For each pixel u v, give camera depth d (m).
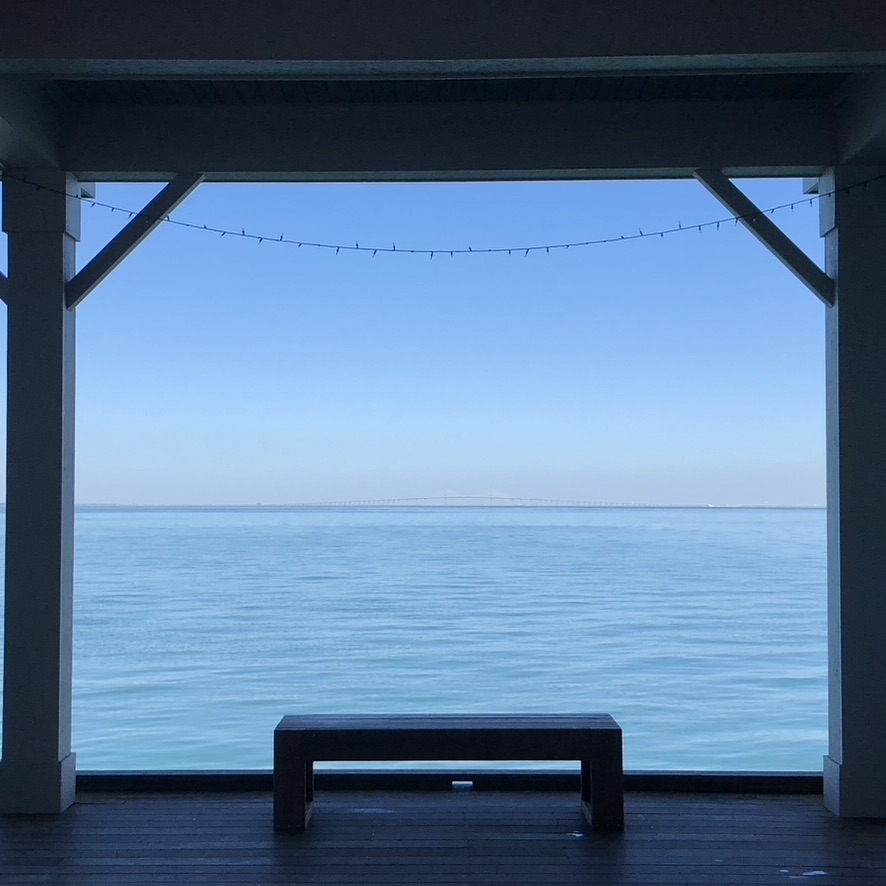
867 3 3.41
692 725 8.88
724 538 48.34
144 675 11.25
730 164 4.38
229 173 4.44
